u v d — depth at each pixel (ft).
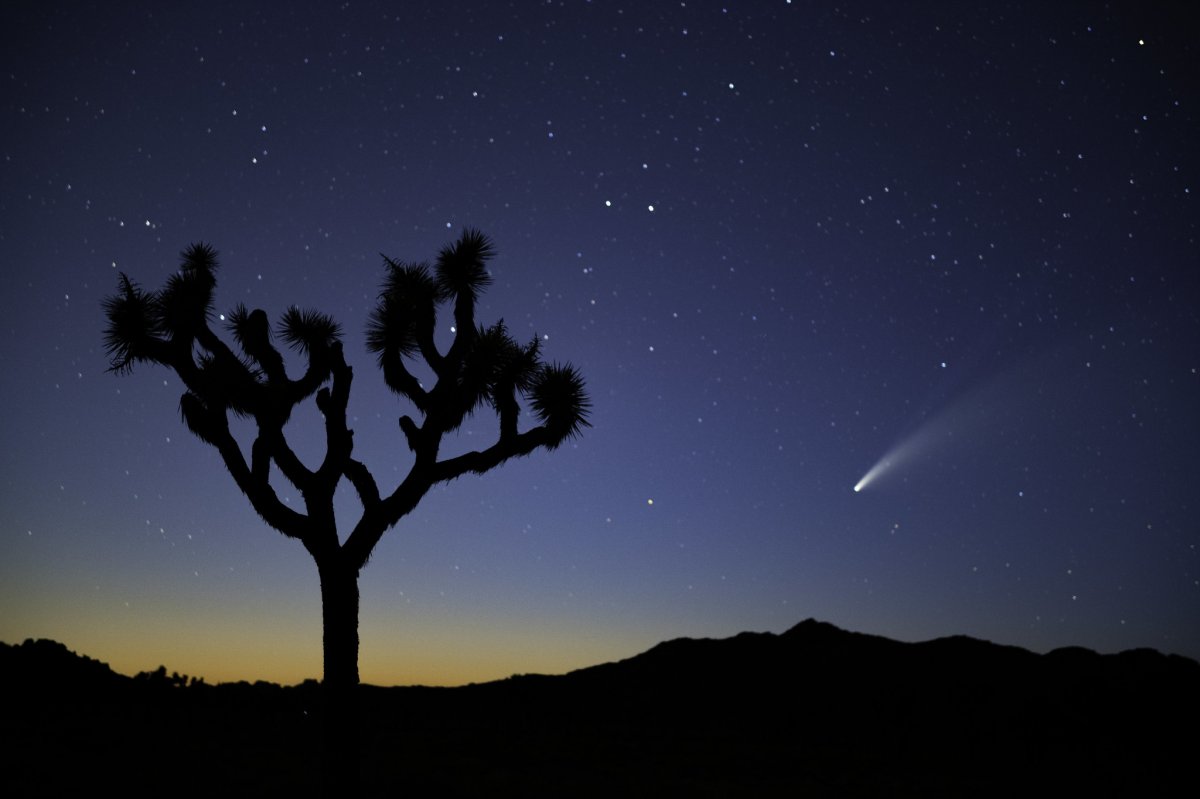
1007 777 64.64
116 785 43.78
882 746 85.46
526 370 33.60
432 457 31.53
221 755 57.21
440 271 34.35
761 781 56.34
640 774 57.31
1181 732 96.37
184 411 30.32
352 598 29.78
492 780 51.24
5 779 43.86
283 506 29.89
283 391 31.81
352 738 28.58
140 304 30.94
